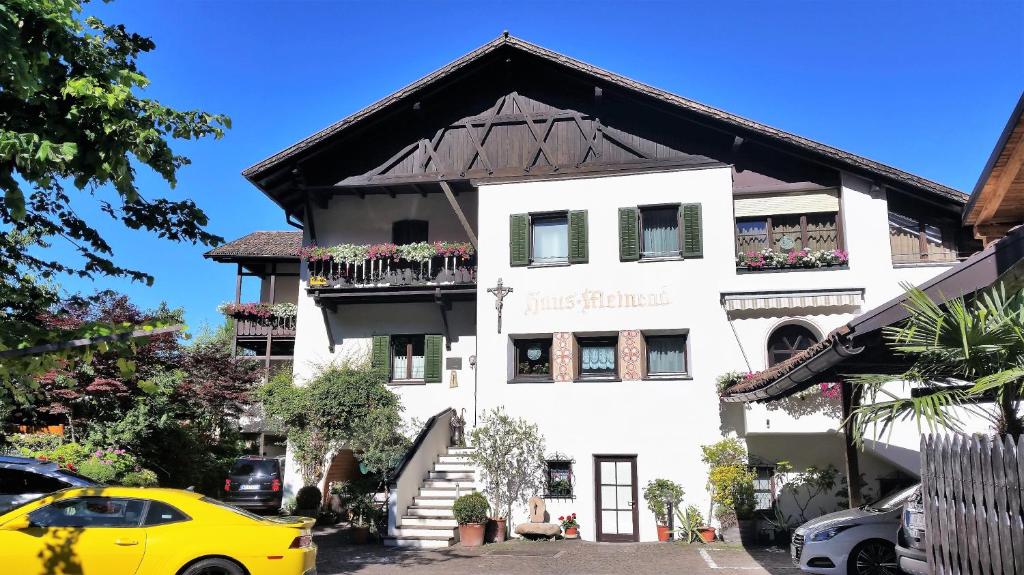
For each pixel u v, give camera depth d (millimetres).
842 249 18875
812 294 18312
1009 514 5383
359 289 21656
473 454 18953
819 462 17766
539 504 18172
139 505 9227
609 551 16172
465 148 21281
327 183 21922
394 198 22969
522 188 20234
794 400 16984
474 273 21344
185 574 8914
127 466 16219
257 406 24250
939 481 6656
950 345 6805
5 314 8102
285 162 21453
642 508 18109
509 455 18766
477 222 22297
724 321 18688
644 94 19609
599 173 19922
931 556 6809
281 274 25578
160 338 17297
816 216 19375
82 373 16422
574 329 19234
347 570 13773
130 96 7258
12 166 6457
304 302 22875
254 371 23062
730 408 18156
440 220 22703
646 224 19734
